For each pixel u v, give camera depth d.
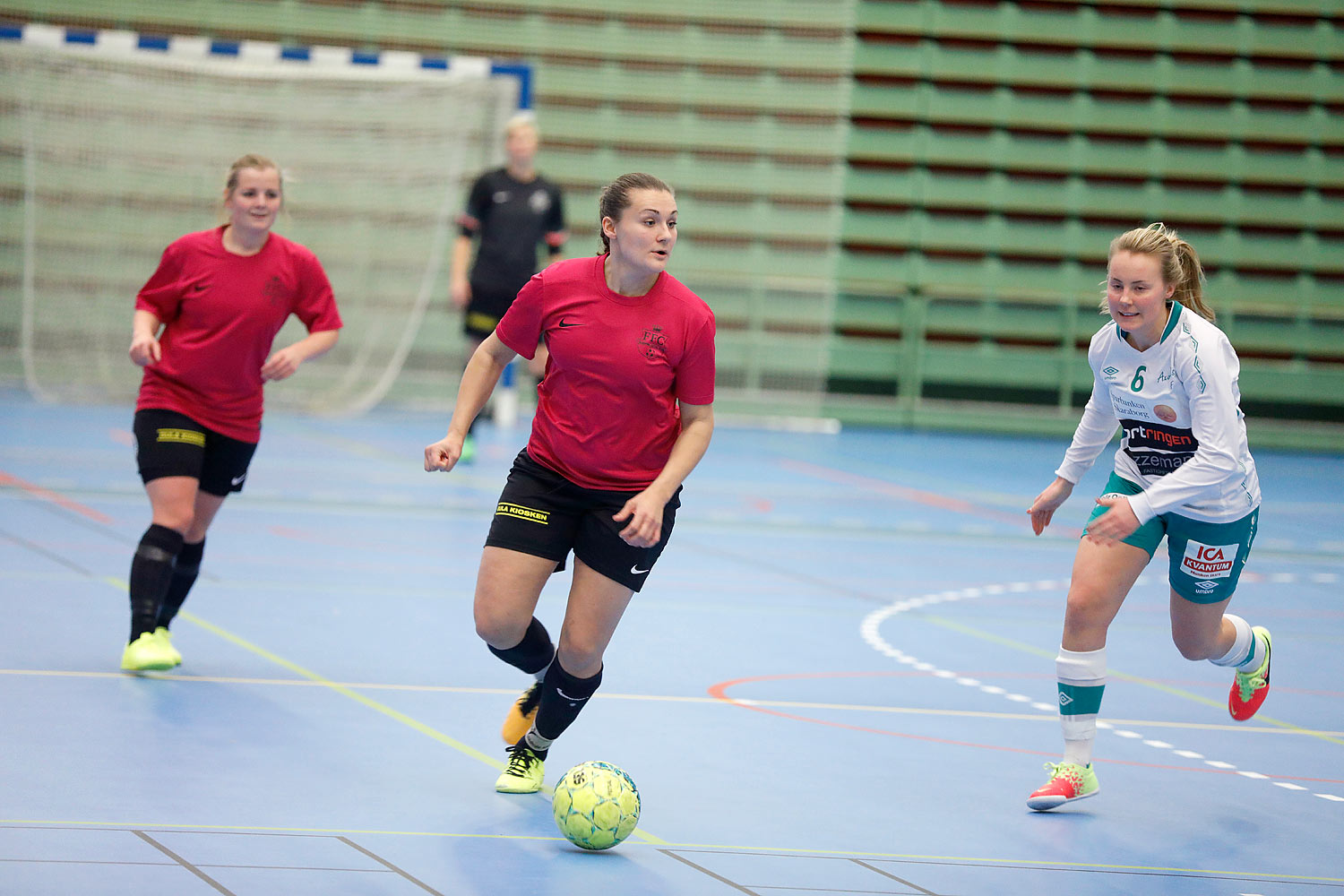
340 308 24.00
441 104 23.73
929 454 22.64
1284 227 27.25
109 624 8.80
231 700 7.31
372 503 14.48
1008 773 6.91
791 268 26.92
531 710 6.71
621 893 4.96
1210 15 27.19
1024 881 5.36
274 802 5.75
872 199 26.92
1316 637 10.79
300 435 19.83
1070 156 27.05
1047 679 8.96
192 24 25.23
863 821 6.03
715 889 5.07
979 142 26.95
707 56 26.69
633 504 5.73
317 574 10.87
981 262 27.05
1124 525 6.21
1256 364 26.81
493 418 22.34
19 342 23.48
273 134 23.73
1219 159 27.19
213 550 11.62
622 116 26.62
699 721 7.52
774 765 6.81
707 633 9.76
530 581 6.09
